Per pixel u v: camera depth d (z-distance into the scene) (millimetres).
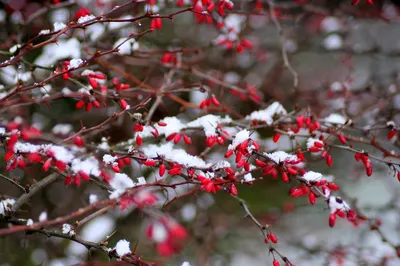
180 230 1783
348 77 4320
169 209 4379
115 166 2473
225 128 3209
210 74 4488
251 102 4637
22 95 2924
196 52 3916
